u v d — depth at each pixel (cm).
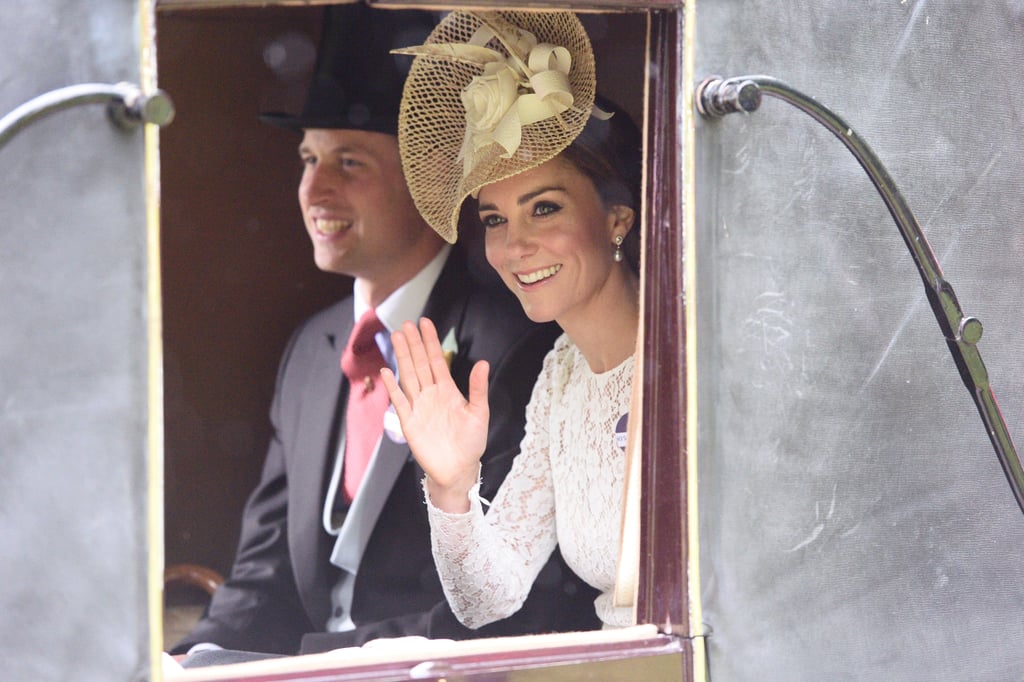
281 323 1334
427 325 842
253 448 1318
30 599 497
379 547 1055
